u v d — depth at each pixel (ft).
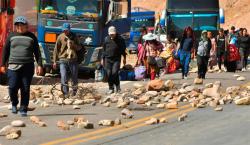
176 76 126.31
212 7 173.99
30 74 67.15
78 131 56.70
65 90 85.46
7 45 67.00
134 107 74.38
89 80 118.11
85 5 116.78
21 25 66.59
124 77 114.62
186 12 174.40
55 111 71.92
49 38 116.16
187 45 117.29
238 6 456.04
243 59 146.20
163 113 68.74
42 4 116.78
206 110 70.69
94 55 116.06
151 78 108.58
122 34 128.77
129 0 132.87
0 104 79.77
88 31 115.96
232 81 111.55
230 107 73.20
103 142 50.55
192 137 52.26
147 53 109.09
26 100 67.21
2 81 105.60
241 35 145.48
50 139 52.29
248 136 52.13
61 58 85.87
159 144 49.21
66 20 115.96
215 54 146.72
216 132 54.65
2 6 100.94
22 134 54.95
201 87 99.40
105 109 73.20
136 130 56.95
